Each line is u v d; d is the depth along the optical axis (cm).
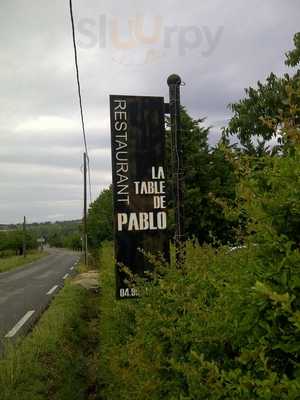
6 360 593
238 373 201
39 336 745
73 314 980
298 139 213
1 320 1164
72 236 10244
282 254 195
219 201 304
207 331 255
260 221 208
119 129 593
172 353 304
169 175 846
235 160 245
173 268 401
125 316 531
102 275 1016
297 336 182
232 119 595
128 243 583
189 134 888
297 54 568
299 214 195
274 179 206
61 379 580
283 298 168
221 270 305
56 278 2580
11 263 4238
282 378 181
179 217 559
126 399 416
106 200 2841
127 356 428
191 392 250
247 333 203
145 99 600
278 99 545
